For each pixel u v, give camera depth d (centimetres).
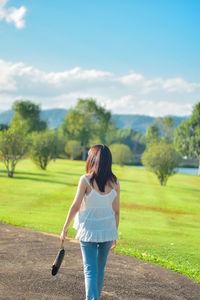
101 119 8994
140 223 1614
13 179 3206
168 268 602
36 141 4584
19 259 557
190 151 6819
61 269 519
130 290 454
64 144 8756
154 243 1131
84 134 9019
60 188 2755
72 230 1217
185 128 6931
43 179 3384
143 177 4484
